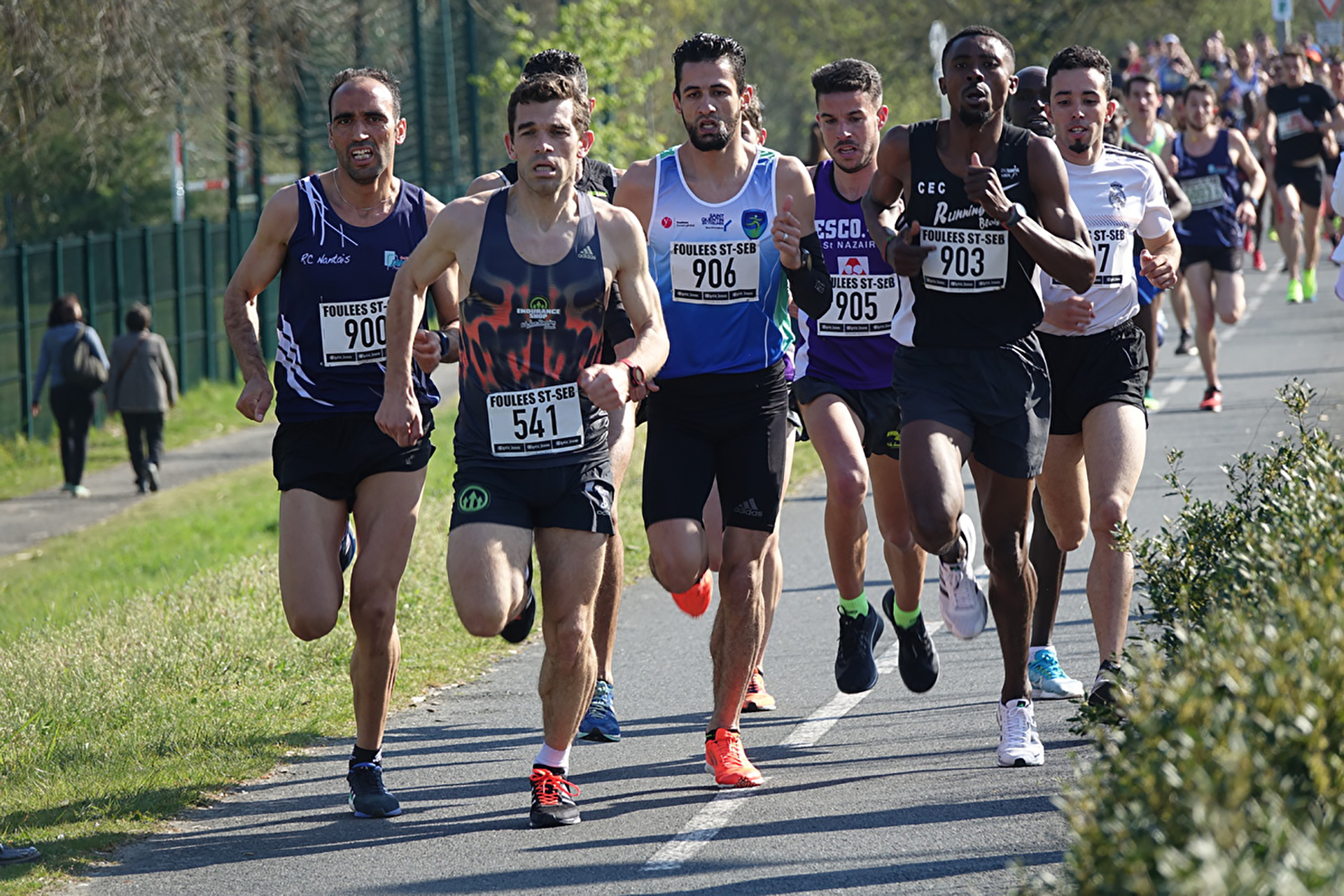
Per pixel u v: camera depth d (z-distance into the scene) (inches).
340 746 765.9
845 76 732.0
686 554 637.3
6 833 637.9
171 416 2581.2
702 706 803.4
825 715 761.6
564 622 601.9
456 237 589.0
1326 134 2240.4
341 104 637.9
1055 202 609.3
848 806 619.8
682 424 652.1
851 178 745.6
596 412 604.7
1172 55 3179.1
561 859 581.6
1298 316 2121.1
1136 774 373.1
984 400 621.3
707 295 645.9
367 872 582.6
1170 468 1280.8
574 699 615.2
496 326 588.1
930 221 620.4
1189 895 303.4
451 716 813.9
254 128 3255.4
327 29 3065.9
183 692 858.8
